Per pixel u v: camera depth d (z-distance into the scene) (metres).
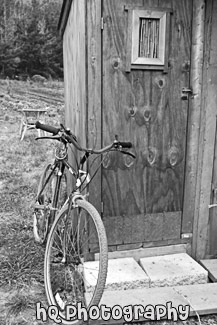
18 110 11.50
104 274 1.59
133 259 2.24
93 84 2.02
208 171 2.29
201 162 2.27
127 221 2.23
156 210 2.27
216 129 2.24
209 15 2.09
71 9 2.63
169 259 2.26
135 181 2.20
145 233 2.28
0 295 1.97
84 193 2.11
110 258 2.24
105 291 1.94
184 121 2.20
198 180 2.29
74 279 2.04
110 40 1.99
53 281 2.03
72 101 2.70
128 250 2.26
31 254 2.38
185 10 2.05
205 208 2.34
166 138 2.20
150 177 2.22
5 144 6.76
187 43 2.10
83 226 2.13
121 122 2.11
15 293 1.99
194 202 2.32
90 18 1.94
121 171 2.16
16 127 8.92
